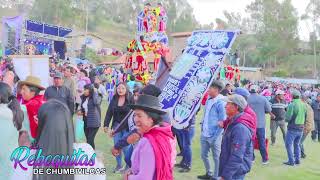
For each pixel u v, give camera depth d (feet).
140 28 55.67
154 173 10.63
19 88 16.99
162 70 24.06
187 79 25.70
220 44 25.70
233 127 15.07
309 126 35.60
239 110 15.25
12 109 13.75
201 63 25.81
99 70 83.20
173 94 25.61
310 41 304.91
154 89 14.10
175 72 26.05
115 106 23.18
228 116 15.71
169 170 10.88
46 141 12.19
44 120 12.32
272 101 40.68
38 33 113.91
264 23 301.02
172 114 25.39
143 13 55.62
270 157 34.78
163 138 10.93
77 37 178.09
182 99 25.55
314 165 33.04
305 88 110.22
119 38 326.03
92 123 25.99
